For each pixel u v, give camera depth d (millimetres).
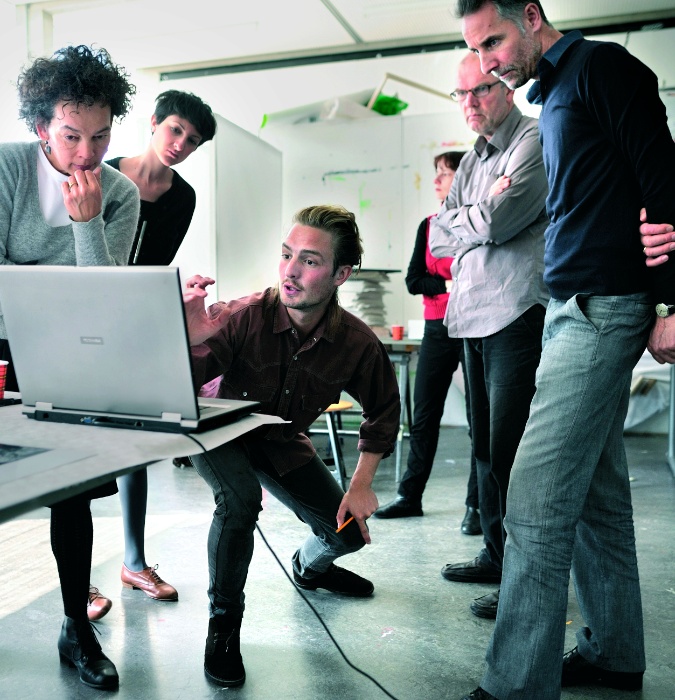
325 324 1697
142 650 1769
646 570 2324
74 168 1512
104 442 1049
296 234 1592
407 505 2998
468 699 1430
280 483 1829
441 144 5258
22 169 1571
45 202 1608
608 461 1511
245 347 1684
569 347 1389
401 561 2449
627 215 1341
